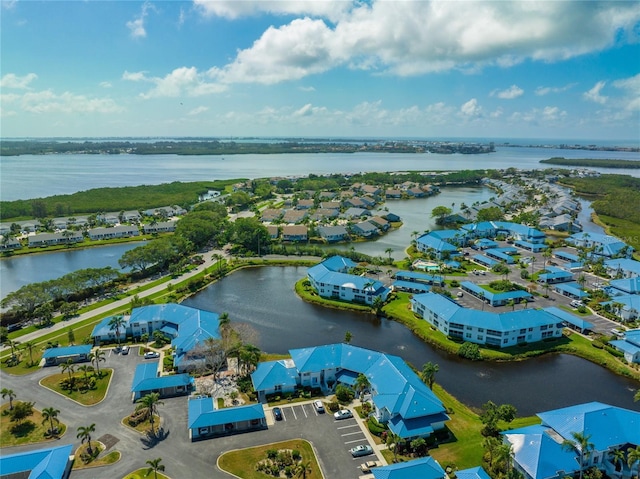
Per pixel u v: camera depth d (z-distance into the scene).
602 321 137.75
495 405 93.88
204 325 119.31
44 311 134.12
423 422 84.31
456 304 132.62
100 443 81.94
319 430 86.75
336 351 107.56
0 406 93.25
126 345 121.38
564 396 100.88
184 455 79.12
